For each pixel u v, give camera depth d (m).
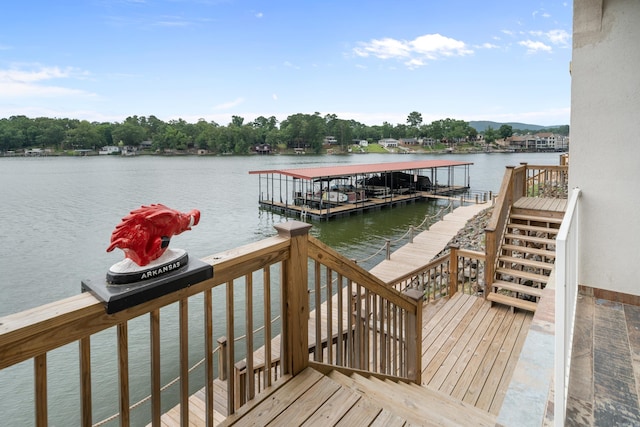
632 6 3.08
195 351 8.90
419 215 27.25
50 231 22.72
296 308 2.07
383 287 2.76
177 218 1.46
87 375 1.20
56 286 14.26
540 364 2.21
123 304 1.23
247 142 111.88
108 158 97.56
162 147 111.44
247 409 1.85
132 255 1.33
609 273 3.33
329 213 26.47
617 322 2.91
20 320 1.04
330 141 123.31
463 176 52.59
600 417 1.85
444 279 9.77
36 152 102.81
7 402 7.64
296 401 1.92
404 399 2.20
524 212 6.82
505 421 1.79
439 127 130.75
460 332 5.04
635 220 3.20
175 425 5.03
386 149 125.50
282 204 29.98
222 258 1.66
